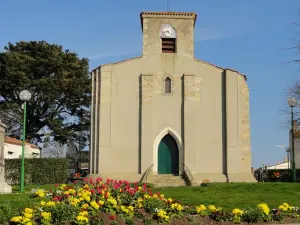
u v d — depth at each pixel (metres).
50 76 59.41
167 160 36.41
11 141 51.53
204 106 36.75
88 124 62.31
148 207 18.41
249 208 19.39
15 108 57.12
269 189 28.22
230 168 35.62
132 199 18.89
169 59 37.50
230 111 36.41
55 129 59.19
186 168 35.47
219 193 26.86
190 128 36.19
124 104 36.75
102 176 35.41
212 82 37.03
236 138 36.09
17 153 52.41
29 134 61.06
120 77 37.09
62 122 61.41
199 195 25.47
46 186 32.38
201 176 35.47
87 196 17.97
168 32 38.09
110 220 16.95
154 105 36.69
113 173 35.69
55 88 57.72
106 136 36.22
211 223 17.88
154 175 35.28
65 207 16.50
